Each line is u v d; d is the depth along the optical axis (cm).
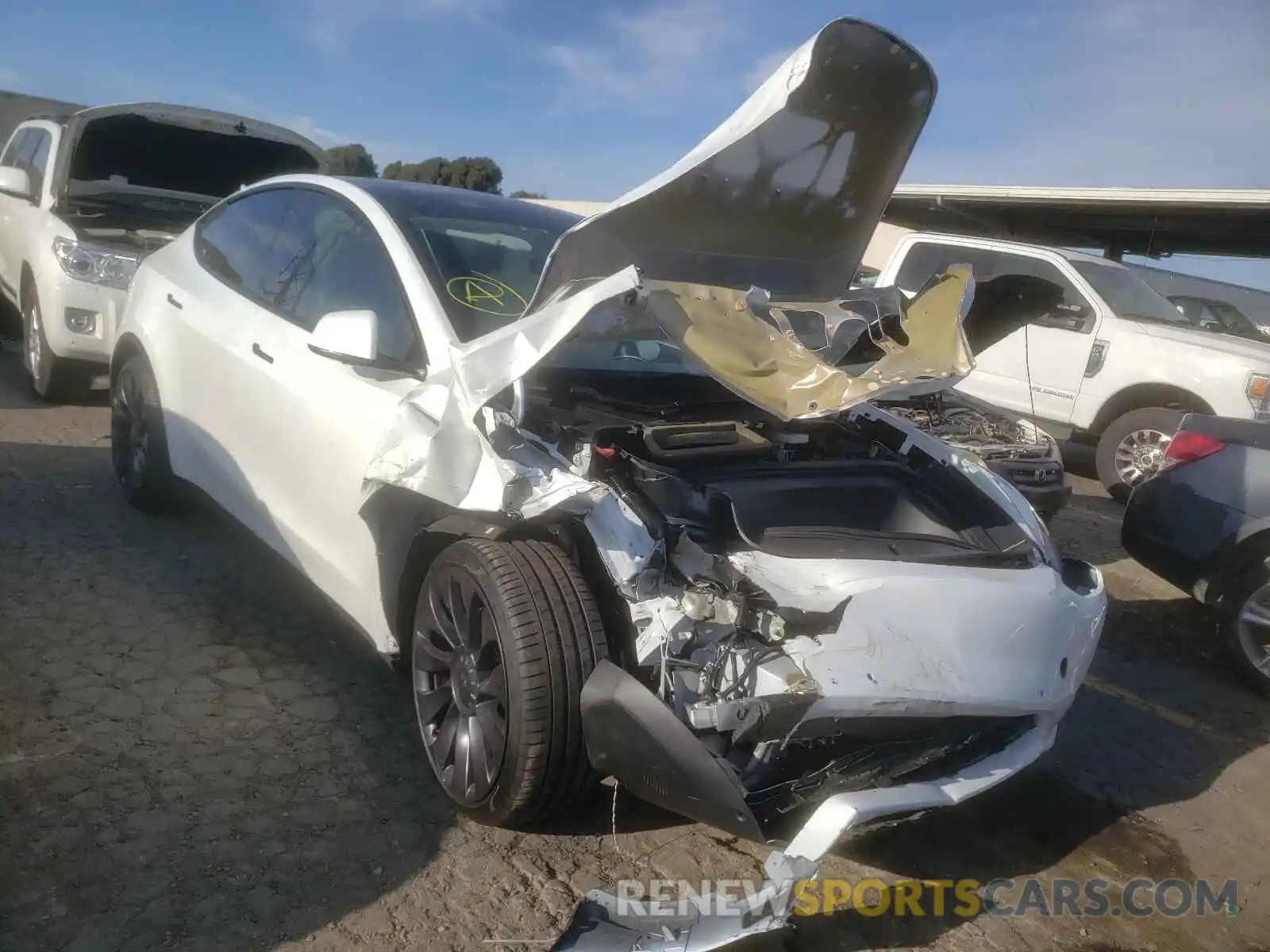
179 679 372
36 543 472
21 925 247
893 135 324
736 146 299
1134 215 1179
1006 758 299
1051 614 303
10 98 1550
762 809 262
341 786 321
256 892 270
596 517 281
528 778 278
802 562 286
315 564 376
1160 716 462
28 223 746
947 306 323
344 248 403
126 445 523
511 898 281
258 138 789
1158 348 858
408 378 341
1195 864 346
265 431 400
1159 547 540
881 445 384
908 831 344
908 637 276
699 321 282
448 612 311
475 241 394
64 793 299
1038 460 658
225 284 465
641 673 277
